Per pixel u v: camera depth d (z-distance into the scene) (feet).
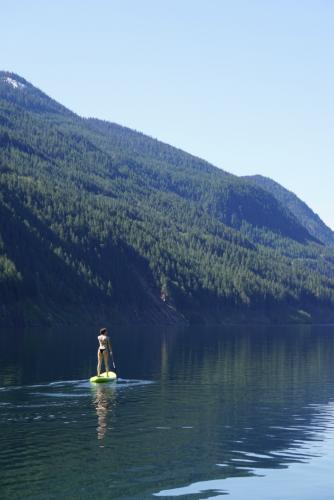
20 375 201.77
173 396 168.76
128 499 87.51
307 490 93.04
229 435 123.34
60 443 113.91
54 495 87.92
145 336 469.16
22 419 134.31
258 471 100.78
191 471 99.91
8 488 90.27
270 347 374.22
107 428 126.82
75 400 158.51
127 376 209.05
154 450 110.73
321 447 115.14
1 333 454.40
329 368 248.52
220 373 225.35
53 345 333.83
